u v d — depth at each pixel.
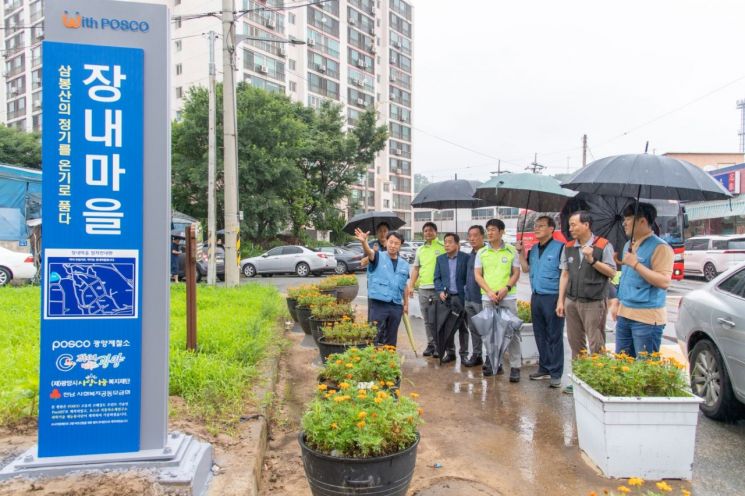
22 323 6.83
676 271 16.62
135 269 2.97
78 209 2.88
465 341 7.12
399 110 70.31
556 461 3.92
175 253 17.53
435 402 5.31
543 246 5.86
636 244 4.68
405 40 70.81
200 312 8.27
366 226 7.91
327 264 22.55
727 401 4.55
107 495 2.67
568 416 4.90
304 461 2.91
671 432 3.62
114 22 2.92
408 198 72.88
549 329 5.80
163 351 3.04
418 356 7.39
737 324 4.38
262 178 28.02
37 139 34.25
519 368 6.05
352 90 58.59
